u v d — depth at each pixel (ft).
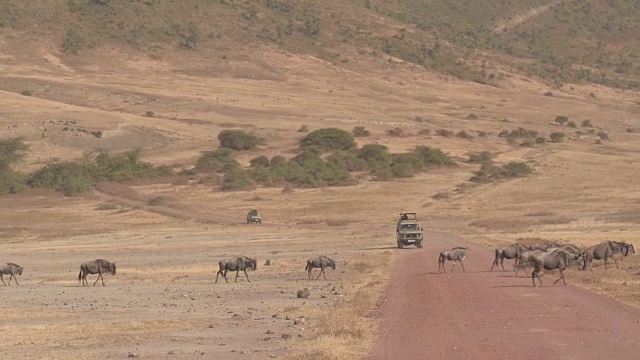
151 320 138.00
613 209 483.10
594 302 135.54
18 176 650.84
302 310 143.64
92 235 429.38
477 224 426.51
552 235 332.39
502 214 482.69
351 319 124.77
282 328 123.95
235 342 113.70
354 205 554.46
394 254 276.00
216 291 183.01
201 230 443.32
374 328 118.32
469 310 131.64
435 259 245.04
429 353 97.91
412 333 112.57
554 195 567.18
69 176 640.17
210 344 112.88
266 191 621.72
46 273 253.44
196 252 317.22
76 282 215.92
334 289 177.17
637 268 190.90
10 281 219.82
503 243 296.71
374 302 148.25
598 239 298.56
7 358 106.63
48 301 172.55
